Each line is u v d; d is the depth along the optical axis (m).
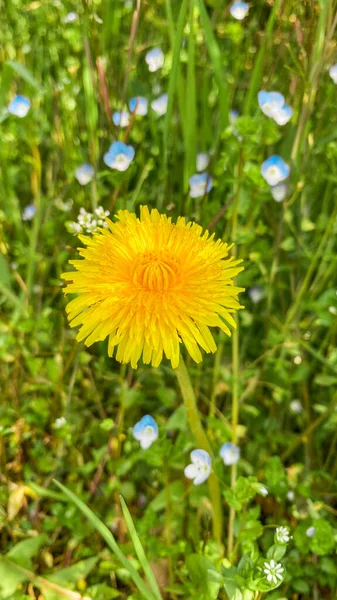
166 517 0.14
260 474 0.16
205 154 0.17
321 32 0.14
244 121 0.13
